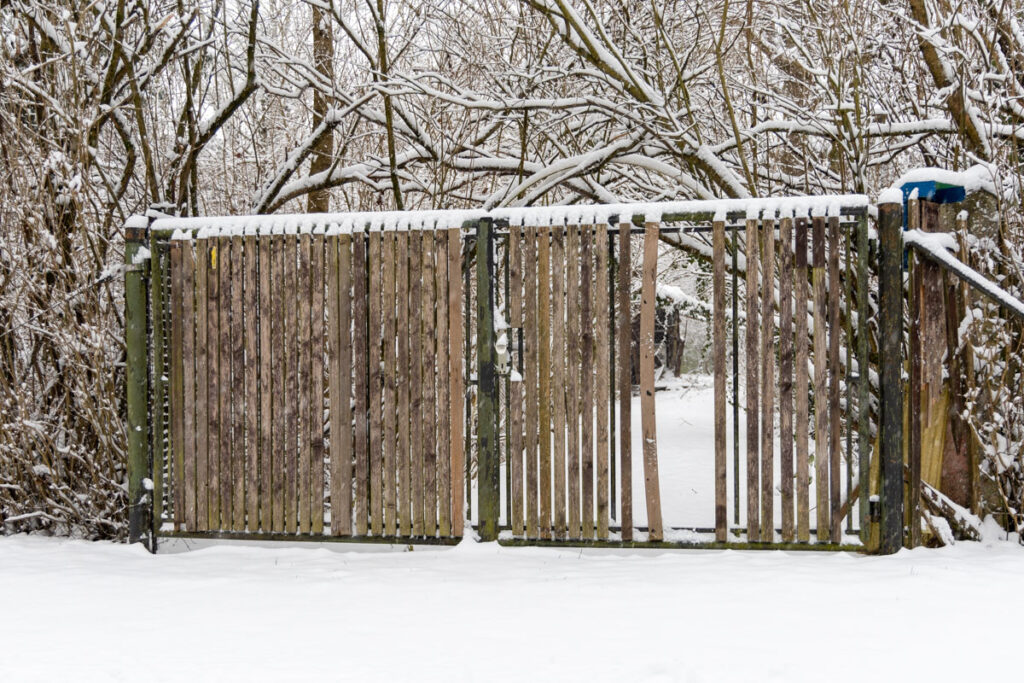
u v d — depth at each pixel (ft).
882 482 16.83
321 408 18.58
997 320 17.79
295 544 19.75
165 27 26.07
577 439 17.70
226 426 18.92
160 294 19.33
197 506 19.02
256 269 18.88
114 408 21.20
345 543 19.36
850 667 11.57
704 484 30.40
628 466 17.48
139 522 19.15
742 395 44.06
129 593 15.78
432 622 13.67
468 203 29.12
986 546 17.24
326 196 31.86
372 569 16.97
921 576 15.06
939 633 12.66
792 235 17.21
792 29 25.86
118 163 26.03
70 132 21.57
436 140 26.96
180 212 24.41
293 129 34.76
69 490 20.93
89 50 23.40
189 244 18.95
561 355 17.69
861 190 22.45
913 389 17.15
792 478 17.08
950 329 17.89
